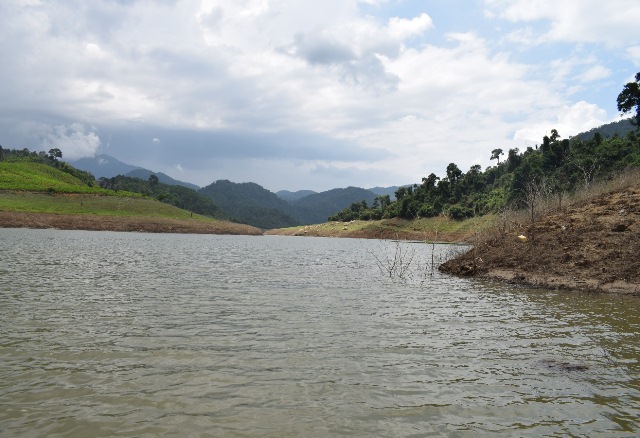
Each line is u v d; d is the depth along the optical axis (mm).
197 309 15102
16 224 99688
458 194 155750
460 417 6949
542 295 19281
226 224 160250
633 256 21234
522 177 109000
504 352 10508
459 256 32281
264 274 27047
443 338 11781
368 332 12359
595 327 13078
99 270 26016
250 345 10812
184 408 7102
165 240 76125
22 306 14648
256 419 6750
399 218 150500
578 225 26578
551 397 7793
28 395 7473
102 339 11023
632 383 8516
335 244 89188
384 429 6500
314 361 9648
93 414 6816
